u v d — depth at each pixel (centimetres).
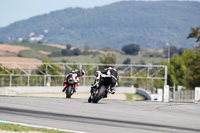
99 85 5388
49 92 16762
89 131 3238
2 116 3759
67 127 3378
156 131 3356
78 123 3581
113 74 5400
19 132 3045
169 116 4222
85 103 5131
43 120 3659
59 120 3697
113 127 3453
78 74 7062
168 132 3338
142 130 3375
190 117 4219
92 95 5409
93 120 3766
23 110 4203
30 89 16262
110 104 5159
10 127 3181
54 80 17775
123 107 4850
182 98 14038
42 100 5269
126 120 3844
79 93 16538
